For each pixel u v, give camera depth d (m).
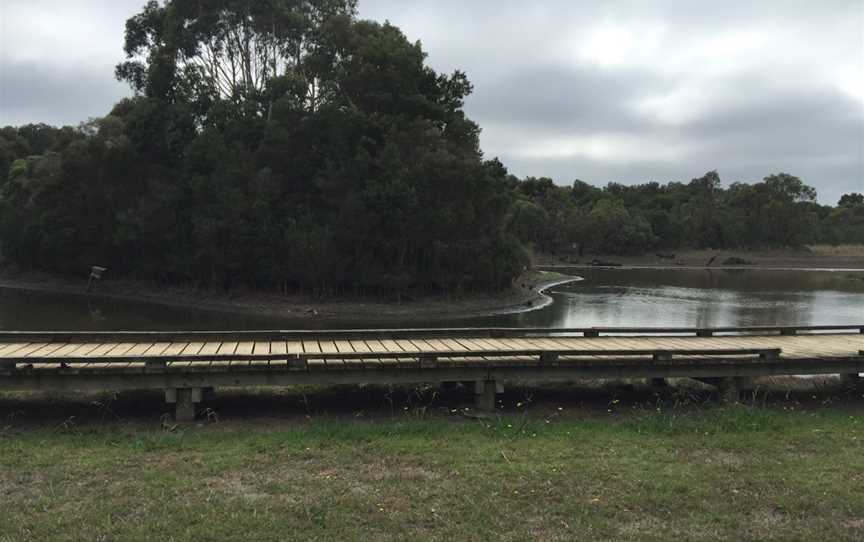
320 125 40.12
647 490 6.02
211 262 41.25
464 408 10.10
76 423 9.17
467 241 40.78
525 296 43.41
